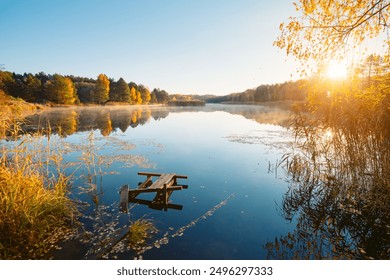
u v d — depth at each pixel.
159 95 129.25
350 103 8.02
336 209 6.64
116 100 80.00
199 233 5.44
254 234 5.43
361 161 7.82
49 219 5.30
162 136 19.27
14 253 4.35
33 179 5.80
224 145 15.64
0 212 4.55
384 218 6.04
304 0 5.63
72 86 62.38
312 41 6.15
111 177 9.20
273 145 15.32
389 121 7.46
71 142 15.63
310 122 9.58
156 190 7.41
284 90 96.62
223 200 7.30
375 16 5.62
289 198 7.42
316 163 9.14
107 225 5.57
